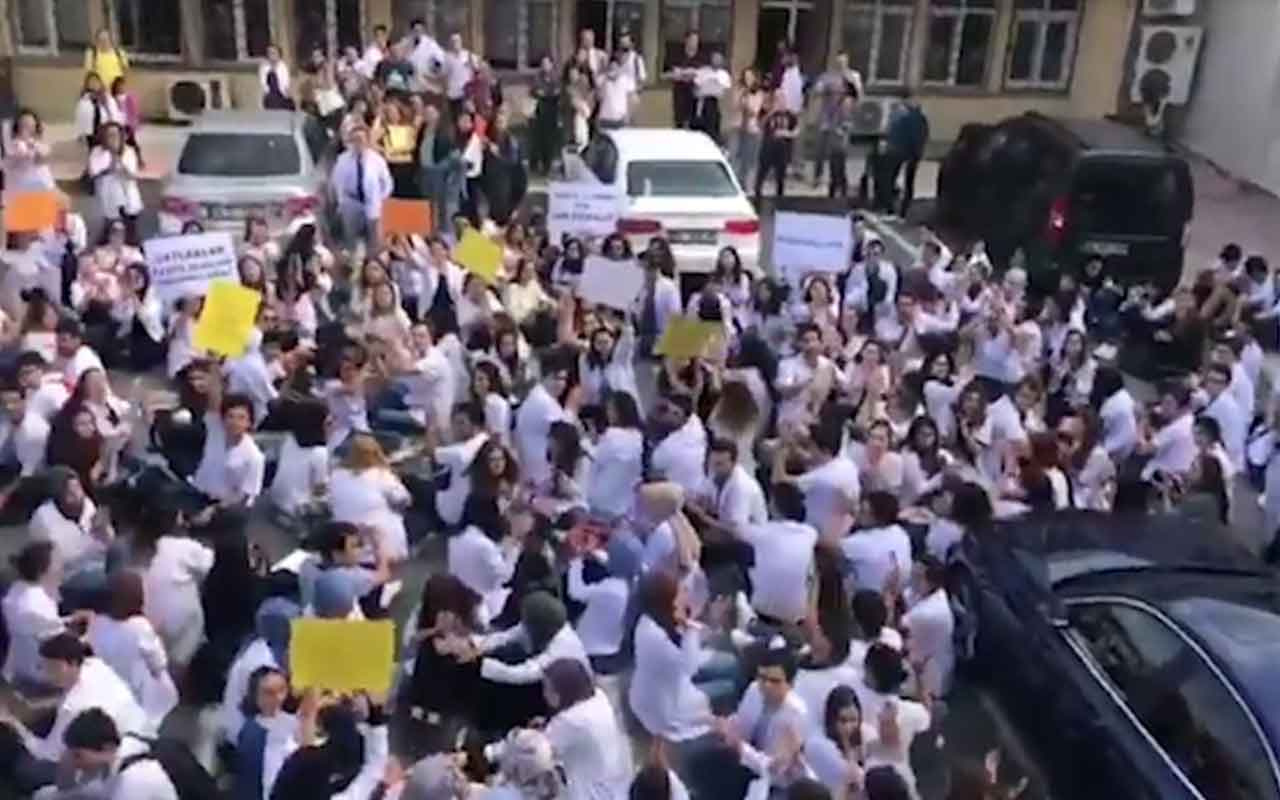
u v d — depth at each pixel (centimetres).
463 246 1191
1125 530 916
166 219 1519
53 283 1280
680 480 943
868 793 622
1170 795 708
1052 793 804
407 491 964
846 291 1302
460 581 771
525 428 1002
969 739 849
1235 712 712
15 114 1977
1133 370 1459
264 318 1129
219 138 1588
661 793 636
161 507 823
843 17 2170
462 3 2095
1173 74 2250
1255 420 1234
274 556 935
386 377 1107
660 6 2125
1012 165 1731
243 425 929
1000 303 1246
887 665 697
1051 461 984
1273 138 2108
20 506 947
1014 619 858
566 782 662
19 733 698
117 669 737
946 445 1023
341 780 648
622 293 1200
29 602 763
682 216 1515
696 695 779
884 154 1920
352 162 1530
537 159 1958
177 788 646
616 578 859
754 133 1947
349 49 1998
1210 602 803
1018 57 2242
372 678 663
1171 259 1611
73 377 1026
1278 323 1419
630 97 1966
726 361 1142
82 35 2030
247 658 720
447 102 1806
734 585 867
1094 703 778
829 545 795
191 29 2047
